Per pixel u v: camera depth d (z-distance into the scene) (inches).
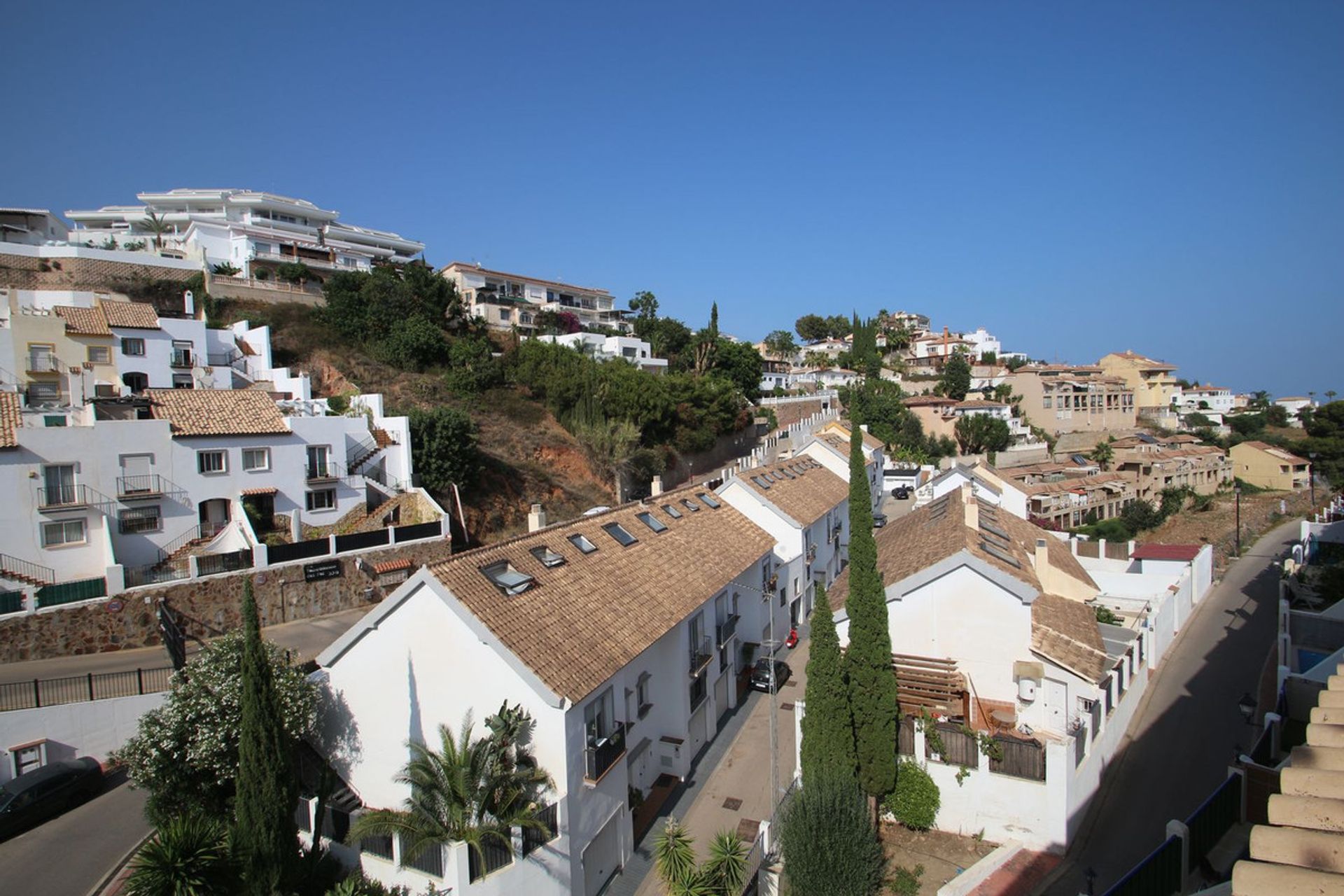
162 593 1149.1
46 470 1159.6
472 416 2262.6
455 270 3764.8
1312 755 279.4
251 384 1945.1
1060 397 4205.2
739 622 1208.8
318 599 1312.7
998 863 694.5
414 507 1566.2
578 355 2812.5
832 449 1969.7
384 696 729.6
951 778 761.6
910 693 863.1
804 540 1412.4
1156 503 2972.4
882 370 5034.5
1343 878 214.2
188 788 699.4
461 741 671.8
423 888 616.4
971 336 6983.3
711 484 1823.3
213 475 1347.2
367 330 2492.6
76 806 819.4
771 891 654.5
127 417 1401.3
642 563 951.6
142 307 1882.4
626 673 795.4
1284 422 4835.1
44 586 1059.9
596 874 708.0
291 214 4311.0
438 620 701.3
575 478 2203.5
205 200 4065.0
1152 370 5123.0
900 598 896.9
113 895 671.8
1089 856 710.5
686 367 3870.6
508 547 820.0
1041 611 903.7
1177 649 1286.9
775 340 6028.5
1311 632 1138.7
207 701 700.0
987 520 1206.9
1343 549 1653.5
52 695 916.6
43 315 1752.0
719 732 1025.5
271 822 576.4
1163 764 877.8
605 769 705.6
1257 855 238.5
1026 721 828.6
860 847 636.1
